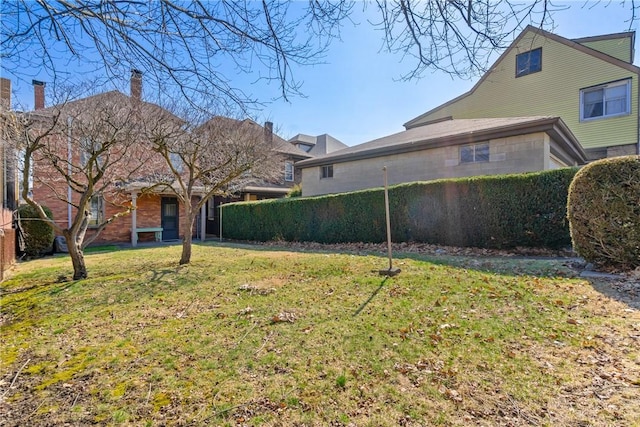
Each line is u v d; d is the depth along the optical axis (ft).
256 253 30.19
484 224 25.75
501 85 47.16
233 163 26.78
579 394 7.23
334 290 15.46
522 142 29.32
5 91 16.42
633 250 15.89
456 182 27.25
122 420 6.68
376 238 32.27
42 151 18.48
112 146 20.40
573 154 36.76
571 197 18.06
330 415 6.72
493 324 10.91
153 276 20.07
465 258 22.40
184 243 25.08
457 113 52.31
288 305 13.56
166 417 6.75
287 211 40.34
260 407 7.01
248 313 12.75
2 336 11.31
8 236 23.57
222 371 8.49
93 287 17.46
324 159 45.16
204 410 6.95
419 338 10.05
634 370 8.03
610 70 38.75
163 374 8.43
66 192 38.99
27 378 8.45
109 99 18.40
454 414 6.68
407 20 7.44
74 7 6.40
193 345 10.08
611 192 16.40
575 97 41.22
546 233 23.11
